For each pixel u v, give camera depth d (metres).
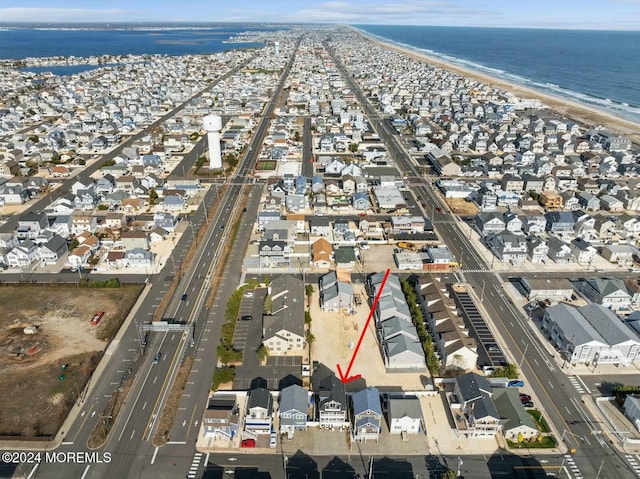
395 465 66.62
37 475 64.44
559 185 167.12
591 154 195.75
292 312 92.38
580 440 70.94
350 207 152.12
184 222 141.62
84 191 149.75
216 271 114.75
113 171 179.25
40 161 195.00
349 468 66.12
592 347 84.62
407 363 84.06
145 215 146.12
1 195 152.50
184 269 115.62
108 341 90.00
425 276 106.44
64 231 132.62
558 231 134.12
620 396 77.19
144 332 92.75
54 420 73.12
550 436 71.25
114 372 82.81
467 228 139.62
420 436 71.25
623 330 87.06
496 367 83.50
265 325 90.69
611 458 68.19
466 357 83.25
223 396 77.25
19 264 115.38
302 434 71.75
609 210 151.25
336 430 72.44
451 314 92.38
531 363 86.25
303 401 73.25
